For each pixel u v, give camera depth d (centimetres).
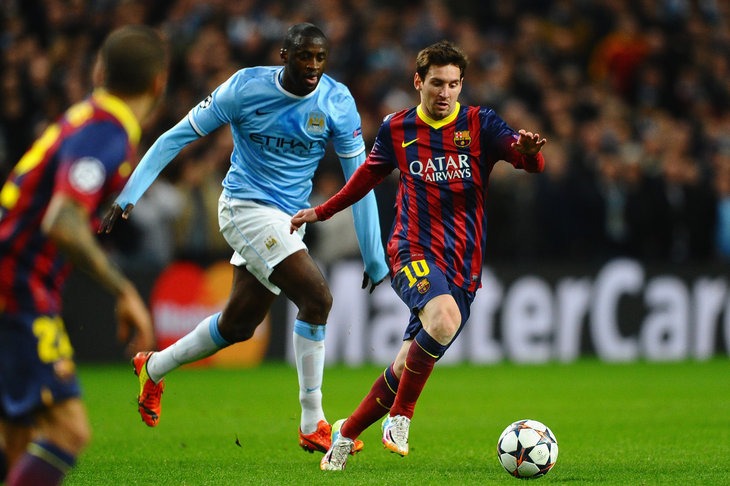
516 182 5084
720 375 4419
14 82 5112
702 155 5975
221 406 3344
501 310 4950
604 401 3512
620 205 5241
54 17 5594
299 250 2283
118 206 2228
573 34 6469
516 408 3322
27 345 1357
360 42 5659
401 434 2034
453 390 3853
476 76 5738
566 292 5044
